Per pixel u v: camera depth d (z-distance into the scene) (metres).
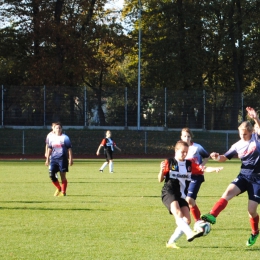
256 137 12.38
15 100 63.97
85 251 11.82
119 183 29.22
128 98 65.62
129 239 13.24
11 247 12.23
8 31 71.50
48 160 23.33
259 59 79.69
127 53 74.44
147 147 64.38
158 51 75.44
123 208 18.94
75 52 69.50
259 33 76.38
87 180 31.16
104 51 75.06
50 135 22.92
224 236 13.79
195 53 75.06
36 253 11.59
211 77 81.38
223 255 11.52
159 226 15.15
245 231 14.52
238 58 80.00
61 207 19.12
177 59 75.12
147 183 29.22
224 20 77.88
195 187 14.66
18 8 70.62
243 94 66.88
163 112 65.94
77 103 64.88
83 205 19.73
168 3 75.75
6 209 18.50
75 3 71.81
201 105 66.31
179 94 66.19
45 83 70.25
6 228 14.72
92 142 63.47
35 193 23.92
